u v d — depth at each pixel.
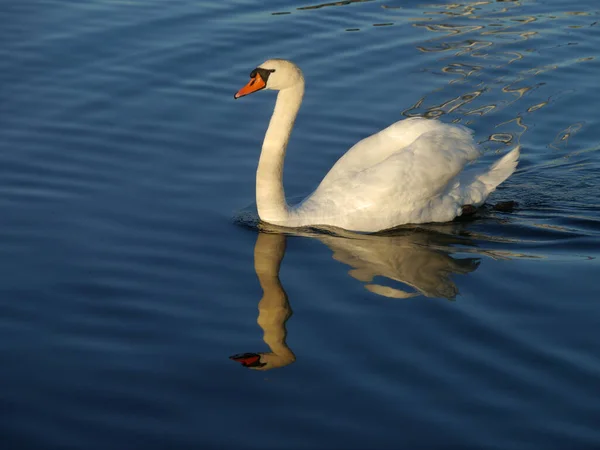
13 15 16.08
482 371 8.14
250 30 15.94
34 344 8.49
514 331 8.72
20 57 14.68
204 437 7.35
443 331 8.73
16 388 7.89
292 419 7.56
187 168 12.10
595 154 12.89
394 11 16.98
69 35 15.46
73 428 7.44
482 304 9.19
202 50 15.18
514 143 13.14
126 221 10.77
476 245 10.59
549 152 12.96
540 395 7.84
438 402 7.75
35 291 9.30
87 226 10.60
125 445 7.26
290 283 9.62
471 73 14.82
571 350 8.43
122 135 12.79
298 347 8.51
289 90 10.77
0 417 7.55
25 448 7.21
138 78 14.30
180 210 11.10
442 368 8.19
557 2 17.53
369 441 7.31
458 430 7.44
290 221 10.91
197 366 8.23
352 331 8.75
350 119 13.54
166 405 7.72
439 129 11.44
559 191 11.99
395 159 11.08
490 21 16.67
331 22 16.39
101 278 9.58
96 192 11.39
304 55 15.16
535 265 9.99
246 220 10.97
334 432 7.41
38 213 10.83
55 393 7.85
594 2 17.52
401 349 8.46
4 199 11.09
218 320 8.93
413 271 9.91
